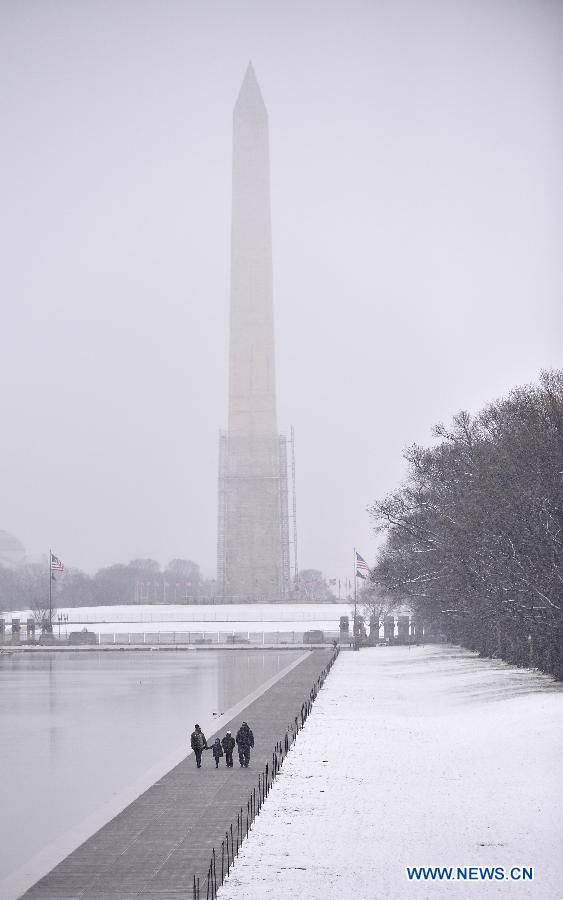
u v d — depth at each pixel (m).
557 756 54.72
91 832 42.56
